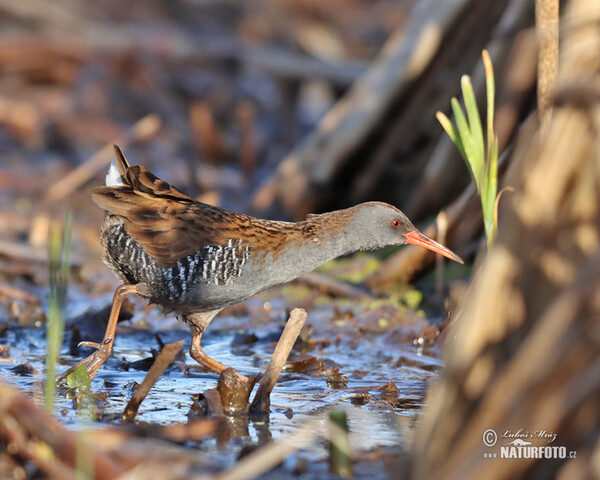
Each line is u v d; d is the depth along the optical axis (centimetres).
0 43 2211
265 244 908
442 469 510
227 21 2853
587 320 483
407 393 864
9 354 980
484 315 522
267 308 1264
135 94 2244
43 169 1986
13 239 1548
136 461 600
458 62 1474
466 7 1441
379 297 1268
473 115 850
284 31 2794
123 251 891
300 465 646
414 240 977
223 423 750
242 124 1933
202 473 615
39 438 569
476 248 1216
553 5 759
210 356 1021
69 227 711
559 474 500
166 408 787
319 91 2362
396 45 1544
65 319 1120
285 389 876
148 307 1226
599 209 524
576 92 530
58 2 2512
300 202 1588
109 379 896
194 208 895
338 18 3297
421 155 1581
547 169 528
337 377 911
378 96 1540
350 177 1603
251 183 1928
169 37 2370
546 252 526
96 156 1803
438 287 1230
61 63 2245
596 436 493
